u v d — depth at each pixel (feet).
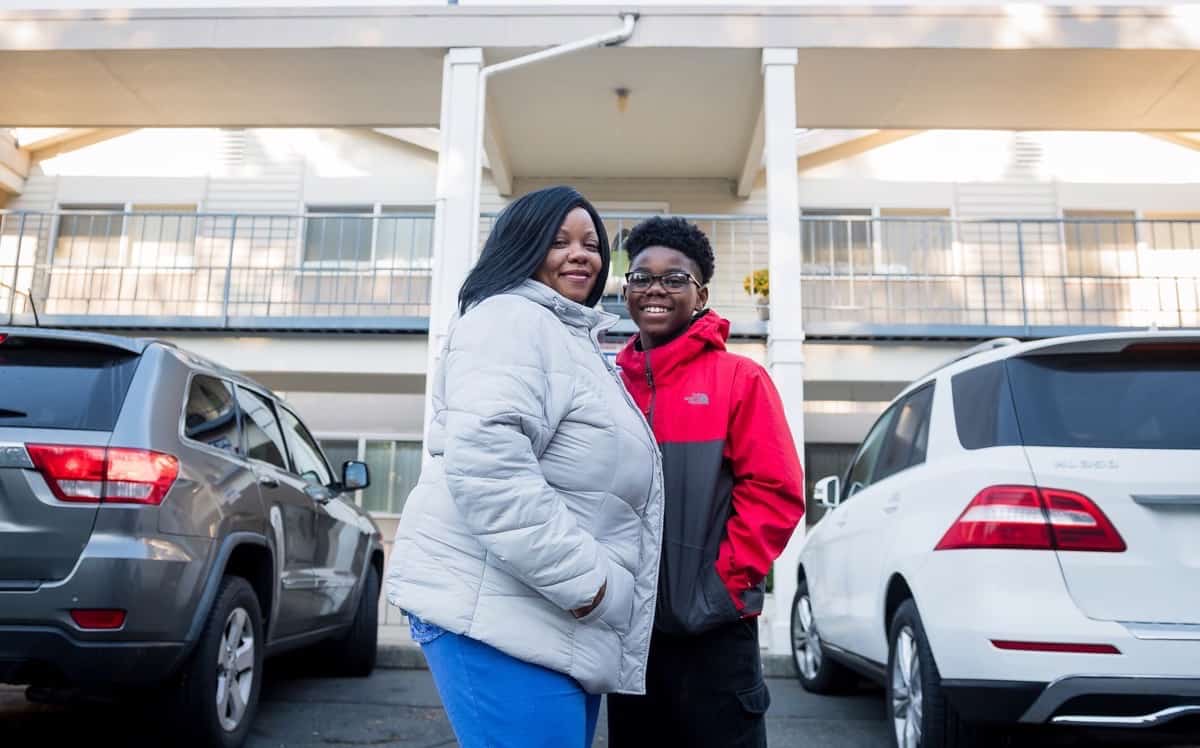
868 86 29.68
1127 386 10.94
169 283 37.63
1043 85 29.58
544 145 34.60
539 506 5.55
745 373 7.89
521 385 5.78
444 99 27.12
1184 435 10.49
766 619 27.02
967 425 11.82
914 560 11.83
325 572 17.62
